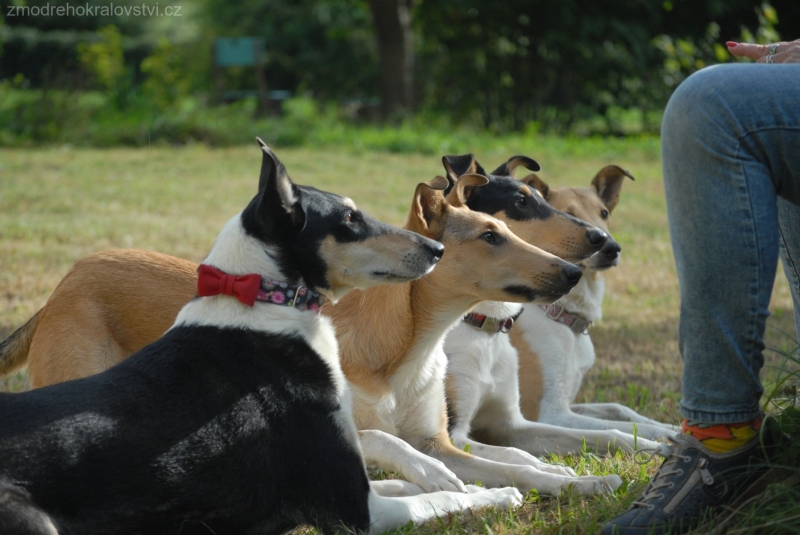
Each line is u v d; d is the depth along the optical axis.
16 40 33.19
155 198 11.45
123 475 2.71
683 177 2.76
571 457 4.20
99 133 17.30
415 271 3.34
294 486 3.07
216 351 3.04
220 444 2.90
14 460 2.55
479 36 24.62
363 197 11.79
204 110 19.22
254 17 33.62
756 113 2.67
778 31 23.59
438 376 4.05
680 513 2.84
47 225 9.34
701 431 2.90
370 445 3.67
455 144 18.22
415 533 3.15
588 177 14.56
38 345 4.06
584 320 5.12
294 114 21.25
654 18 22.59
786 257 3.44
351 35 32.16
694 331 2.81
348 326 3.99
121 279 4.20
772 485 2.77
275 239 3.18
